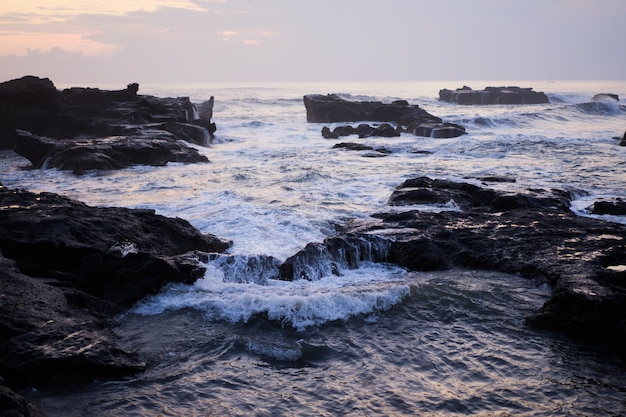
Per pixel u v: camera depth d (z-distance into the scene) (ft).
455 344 30.40
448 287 37.68
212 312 33.83
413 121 150.30
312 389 25.93
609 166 83.46
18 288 31.37
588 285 33.94
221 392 25.62
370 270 41.34
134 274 36.22
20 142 93.81
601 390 25.85
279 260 40.09
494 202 55.16
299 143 124.36
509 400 24.99
